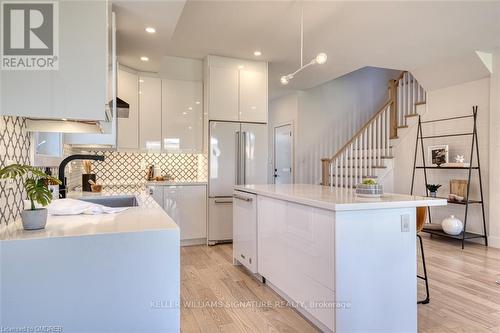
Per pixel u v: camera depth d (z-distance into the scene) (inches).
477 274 130.2
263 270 115.8
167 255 52.4
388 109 233.3
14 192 61.4
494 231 171.6
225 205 183.6
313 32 147.6
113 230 51.4
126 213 69.1
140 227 53.6
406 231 83.0
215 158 181.8
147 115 177.8
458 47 164.4
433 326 88.7
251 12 129.3
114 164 178.9
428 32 146.2
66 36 55.4
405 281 82.7
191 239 179.8
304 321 91.7
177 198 175.2
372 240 79.2
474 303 103.3
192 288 116.6
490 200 173.5
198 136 190.2
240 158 186.7
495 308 99.7
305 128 269.6
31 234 48.5
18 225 55.1
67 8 55.6
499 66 167.3
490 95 171.9
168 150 182.9
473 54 169.9
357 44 161.9
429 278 125.7
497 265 141.6
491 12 126.0
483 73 174.2
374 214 79.4
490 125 172.2
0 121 56.1
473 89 181.9
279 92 273.3
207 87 181.8
